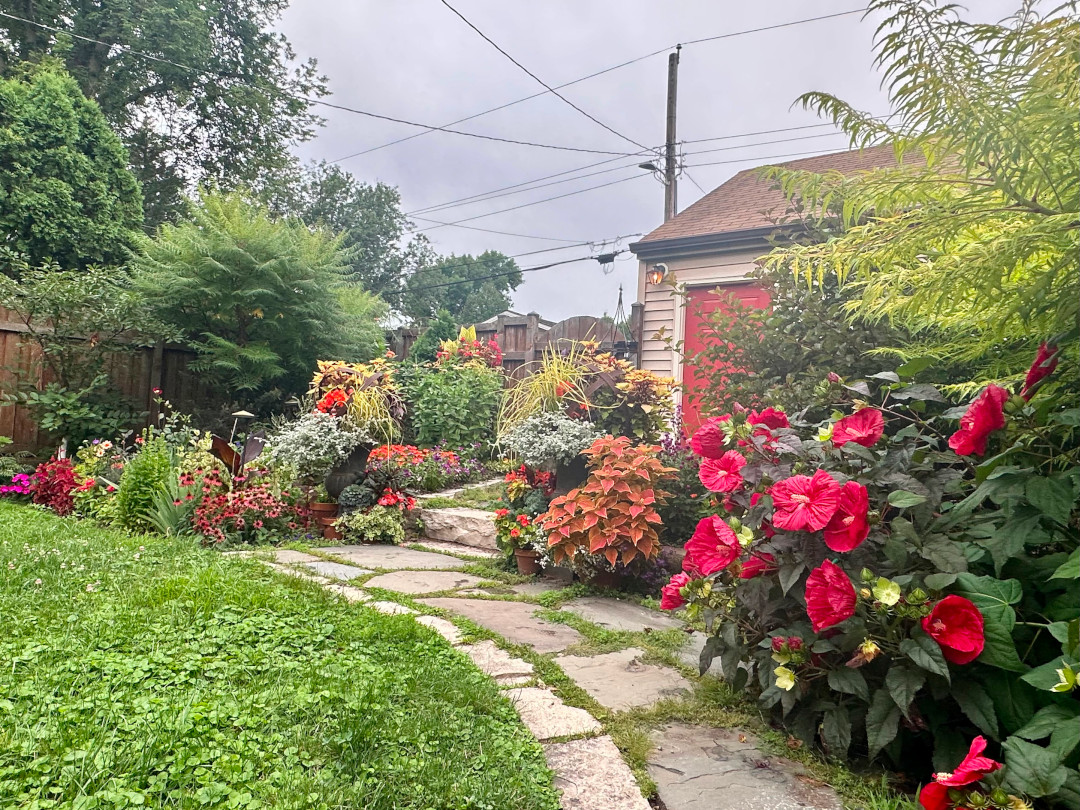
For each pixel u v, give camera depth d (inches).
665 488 179.5
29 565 133.4
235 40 703.1
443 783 66.5
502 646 113.3
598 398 204.2
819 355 142.6
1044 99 59.1
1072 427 70.9
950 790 54.6
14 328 283.3
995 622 64.8
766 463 89.7
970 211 69.1
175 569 140.7
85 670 84.7
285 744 71.6
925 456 81.2
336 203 1267.2
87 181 402.3
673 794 69.9
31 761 64.5
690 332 286.8
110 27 599.8
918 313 82.9
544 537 166.6
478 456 311.9
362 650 101.3
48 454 287.3
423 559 189.6
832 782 72.4
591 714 88.1
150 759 65.7
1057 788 50.9
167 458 212.4
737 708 91.1
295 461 222.1
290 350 333.4
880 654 72.8
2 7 549.0
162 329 302.7
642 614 139.7
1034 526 66.7
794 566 80.9
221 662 90.7
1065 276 67.2
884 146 75.5
